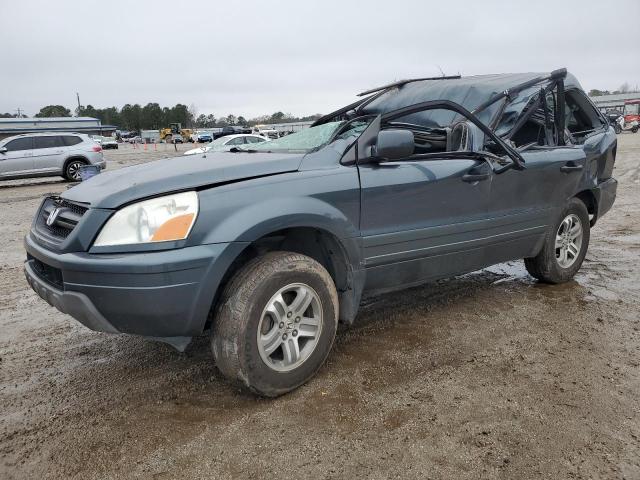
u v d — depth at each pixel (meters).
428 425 2.51
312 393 2.84
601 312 3.96
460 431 2.46
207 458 2.31
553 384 2.88
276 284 2.69
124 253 2.46
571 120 5.20
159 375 3.13
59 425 2.61
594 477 2.13
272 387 2.73
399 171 3.25
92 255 2.50
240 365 2.62
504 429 2.47
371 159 3.16
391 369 3.10
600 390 2.80
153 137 82.50
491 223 3.79
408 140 3.05
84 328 3.96
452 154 3.60
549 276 4.52
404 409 2.66
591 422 2.51
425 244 3.40
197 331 2.63
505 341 3.46
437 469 2.20
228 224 2.57
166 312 2.47
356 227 3.05
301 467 2.24
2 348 3.60
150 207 2.52
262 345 2.68
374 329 3.72
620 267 5.18
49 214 3.05
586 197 4.97
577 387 2.84
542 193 4.20
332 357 3.28
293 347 2.82
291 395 2.83
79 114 119.12
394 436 2.43
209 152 3.88
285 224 2.72
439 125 4.22
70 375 3.16
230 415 2.66
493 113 4.08
